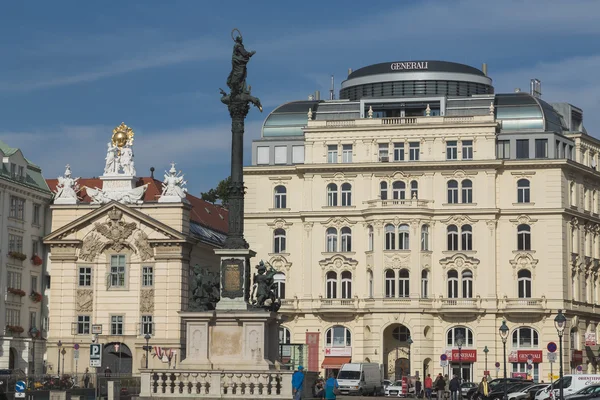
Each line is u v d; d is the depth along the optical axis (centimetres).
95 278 11731
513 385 9738
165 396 6206
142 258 11644
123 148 11988
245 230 12725
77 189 12194
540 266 12244
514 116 12600
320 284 12488
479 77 13562
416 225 12256
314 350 12388
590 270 12925
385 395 11206
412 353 12100
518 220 12312
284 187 12744
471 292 12275
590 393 7862
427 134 12481
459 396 9350
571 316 12350
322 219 12556
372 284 12331
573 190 12656
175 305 11531
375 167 12469
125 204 11712
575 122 13800
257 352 6462
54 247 11838
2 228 11669
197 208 13512
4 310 11644
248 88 6788
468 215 12306
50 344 11706
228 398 6162
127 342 11588
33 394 7550
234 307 6575
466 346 12225
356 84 13612
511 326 12206
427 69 13388
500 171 12406
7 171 11931
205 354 6481
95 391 7488
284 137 12838
